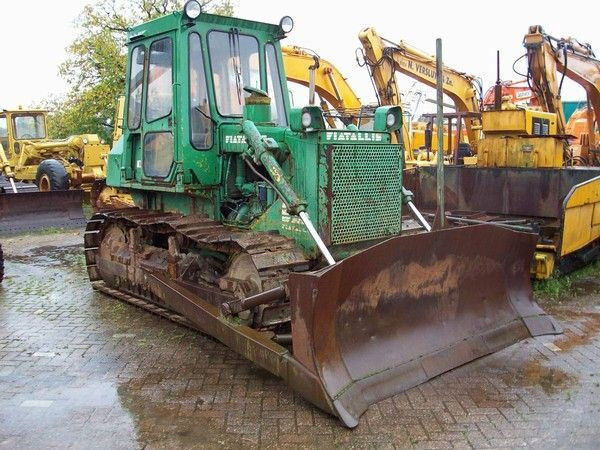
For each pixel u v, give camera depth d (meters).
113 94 21.58
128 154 6.80
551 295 7.10
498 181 8.48
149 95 6.28
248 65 6.15
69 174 15.00
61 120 25.47
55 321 6.26
